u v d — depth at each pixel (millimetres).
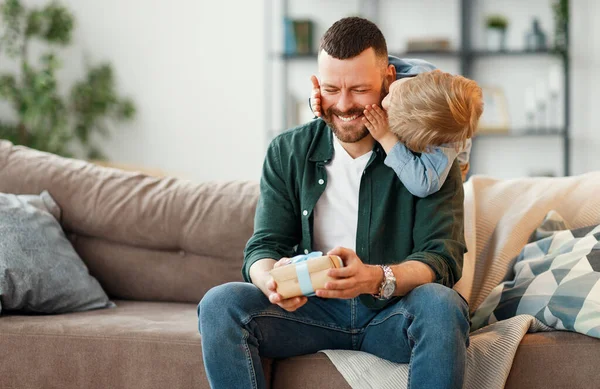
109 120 5266
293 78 5367
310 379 1662
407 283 1571
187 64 5285
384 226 1743
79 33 5223
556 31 5043
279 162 1828
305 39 5156
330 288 1495
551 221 2119
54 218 2316
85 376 1839
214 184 2404
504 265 2094
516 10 5250
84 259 2396
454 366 1458
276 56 5168
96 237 2412
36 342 1877
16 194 2395
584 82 5191
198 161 5316
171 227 2340
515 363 1665
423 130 1619
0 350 1890
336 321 1732
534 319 1743
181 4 5270
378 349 1675
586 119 5199
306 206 1772
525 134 5016
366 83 1643
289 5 5375
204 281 2328
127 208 2367
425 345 1482
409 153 1673
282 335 1666
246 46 5277
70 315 2098
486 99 5172
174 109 5301
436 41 5086
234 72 5285
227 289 1608
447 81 1633
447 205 1723
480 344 1675
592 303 1701
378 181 1753
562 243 1972
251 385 1544
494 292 1960
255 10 5266
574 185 2227
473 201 2229
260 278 1624
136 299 2389
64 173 2432
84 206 2383
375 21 5289
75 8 5223
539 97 5141
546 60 5199
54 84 4699
